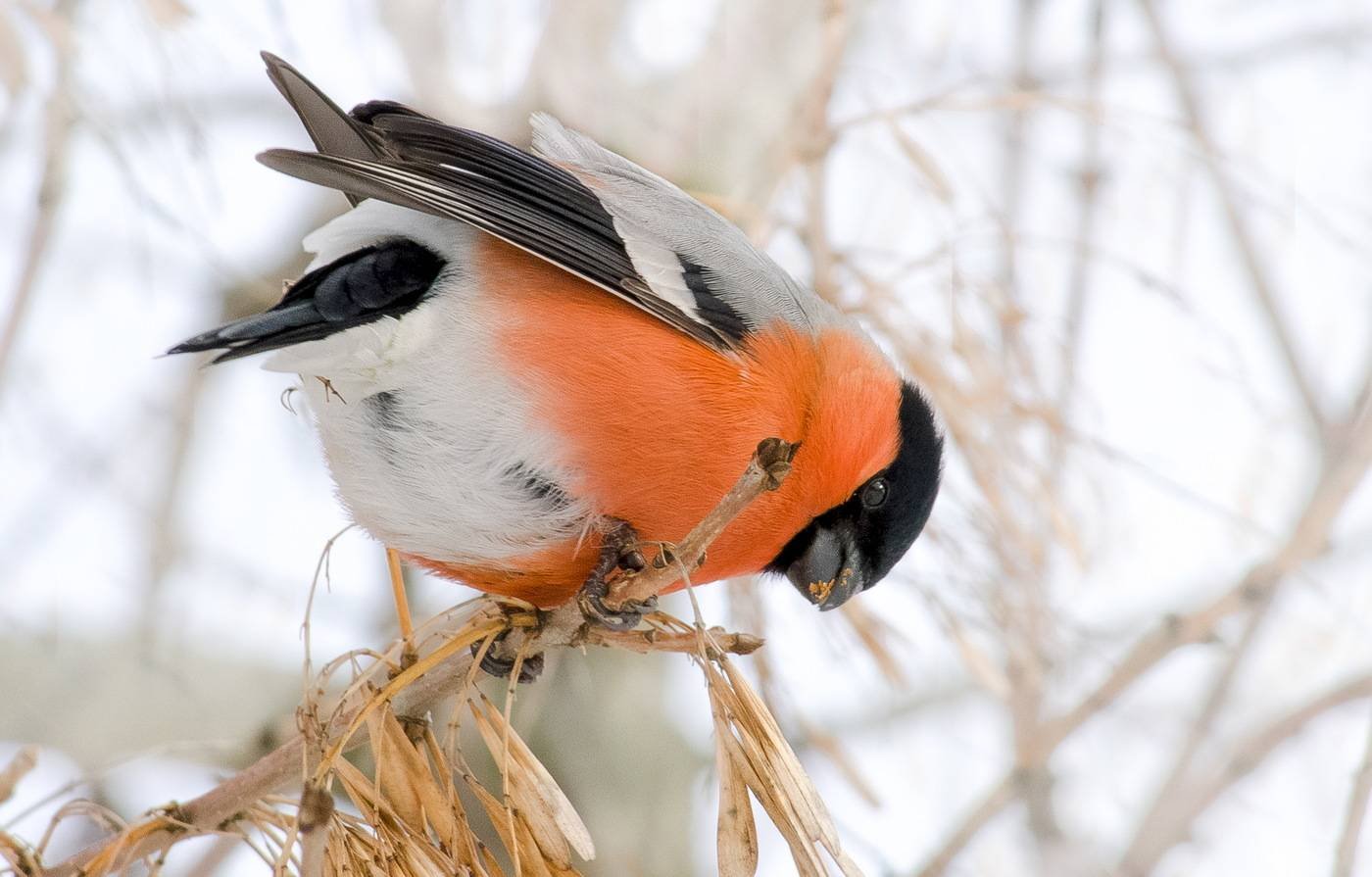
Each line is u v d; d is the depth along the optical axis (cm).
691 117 1179
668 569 722
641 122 1169
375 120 865
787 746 680
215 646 1215
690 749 1270
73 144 1009
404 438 825
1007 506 964
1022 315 988
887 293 998
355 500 850
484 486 820
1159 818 1187
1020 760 1159
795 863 660
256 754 1092
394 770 694
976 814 1158
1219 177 1095
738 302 859
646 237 846
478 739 1104
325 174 770
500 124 1097
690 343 828
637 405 813
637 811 1222
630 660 1266
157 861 696
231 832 701
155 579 1209
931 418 934
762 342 851
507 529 829
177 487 1238
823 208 1055
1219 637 1144
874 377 900
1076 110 1059
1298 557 1151
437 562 868
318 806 618
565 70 1113
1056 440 987
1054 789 1166
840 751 971
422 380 816
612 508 828
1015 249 1027
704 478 827
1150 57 1280
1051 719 1162
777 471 697
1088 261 1109
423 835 687
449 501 827
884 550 928
